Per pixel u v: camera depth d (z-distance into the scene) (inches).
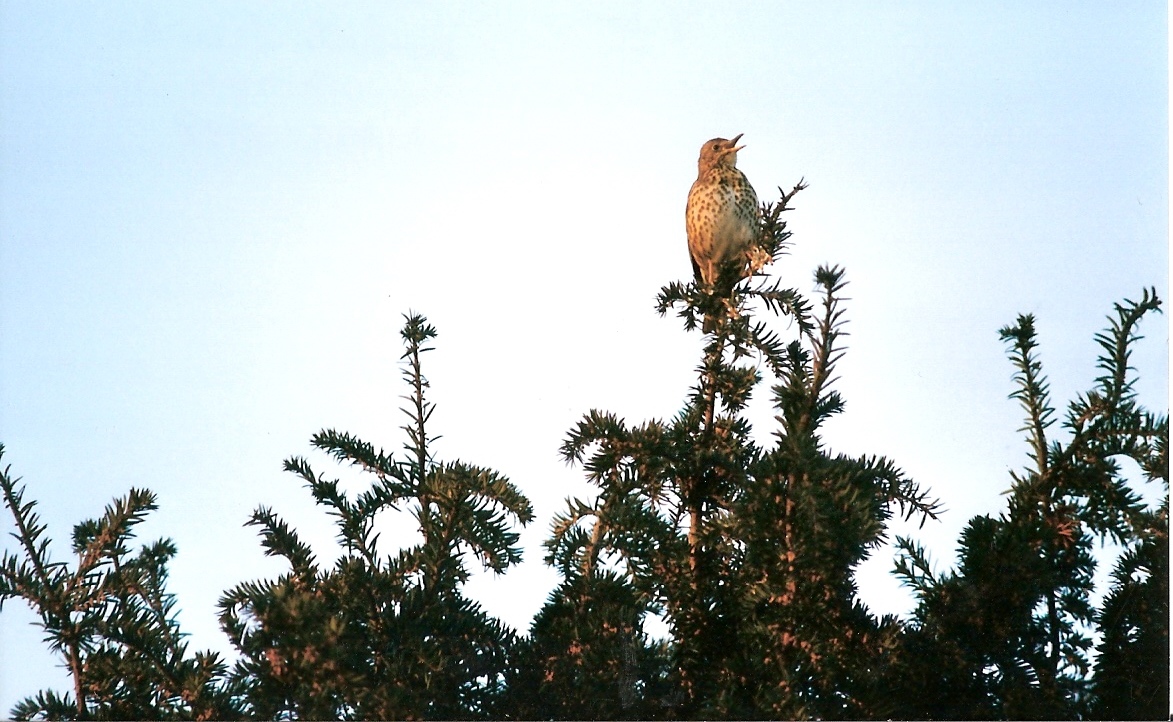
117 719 167.5
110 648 171.5
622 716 170.9
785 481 168.9
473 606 181.8
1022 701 161.3
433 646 169.6
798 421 176.2
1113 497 173.2
